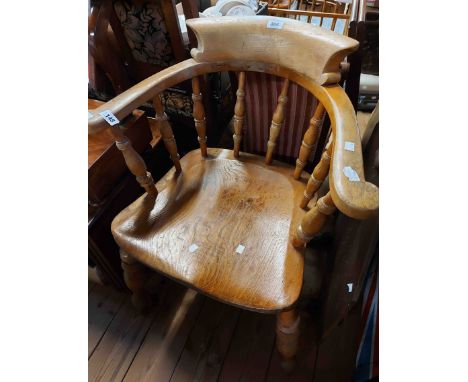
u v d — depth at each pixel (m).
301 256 0.64
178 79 0.69
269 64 0.68
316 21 1.40
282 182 0.80
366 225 0.67
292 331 0.68
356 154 0.47
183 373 0.90
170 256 0.66
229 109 1.33
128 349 0.95
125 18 0.91
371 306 0.72
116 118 0.58
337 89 0.60
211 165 0.85
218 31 0.66
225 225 0.71
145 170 0.72
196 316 1.01
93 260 0.94
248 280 0.61
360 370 0.75
